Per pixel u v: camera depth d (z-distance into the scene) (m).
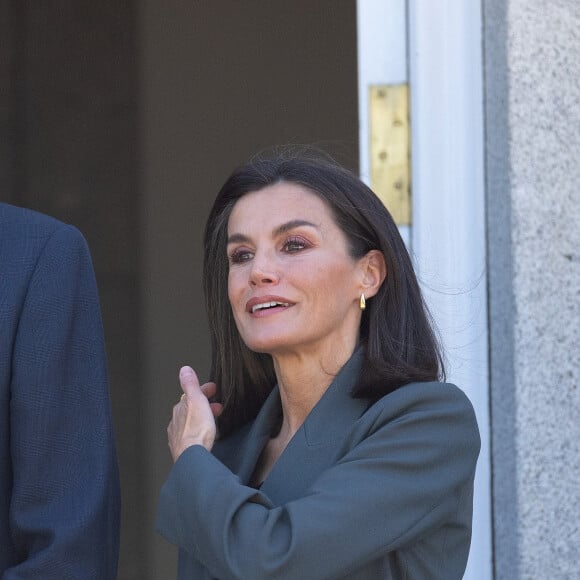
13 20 21.84
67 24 21.73
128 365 21.53
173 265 21.19
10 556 8.11
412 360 8.13
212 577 7.88
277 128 20.16
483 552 11.64
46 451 8.05
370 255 8.22
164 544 21.28
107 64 21.61
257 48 20.34
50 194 21.81
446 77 11.92
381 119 12.09
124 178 21.58
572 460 11.71
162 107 21.19
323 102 19.86
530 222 11.63
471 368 11.72
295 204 8.09
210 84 20.73
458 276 11.82
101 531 8.09
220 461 8.77
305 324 7.97
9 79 21.86
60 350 8.19
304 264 7.98
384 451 7.58
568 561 11.68
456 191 11.89
